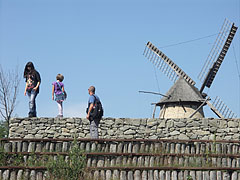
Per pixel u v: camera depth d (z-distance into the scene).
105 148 25.27
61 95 30.58
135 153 24.78
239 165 25.16
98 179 23.30
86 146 25.03
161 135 31.02
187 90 44.56
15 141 26.86
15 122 30.72
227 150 26.05
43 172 23.31
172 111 44.00
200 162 24.98
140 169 23.83
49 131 30.77
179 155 25.09
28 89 29.83
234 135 30.66
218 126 30.86
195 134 30.84
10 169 23.16
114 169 23.73
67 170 22.91
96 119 25.81
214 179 24.16
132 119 31.34
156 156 24.88
